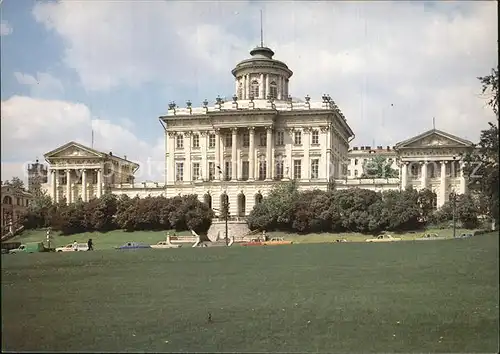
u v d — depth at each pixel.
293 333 30.27
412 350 27.67
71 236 105.19
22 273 50.47
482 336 29.83
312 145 135.50
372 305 37.00
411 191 106.25
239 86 143.38
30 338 27.98
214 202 135.12
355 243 83.75
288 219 112.00
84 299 37.56
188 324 31.56
